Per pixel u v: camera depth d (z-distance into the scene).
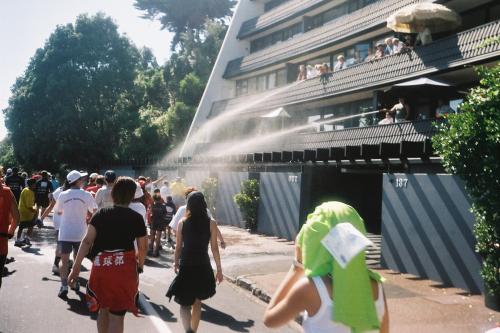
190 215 5.81
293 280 2.39
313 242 2.28
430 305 8.28
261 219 19.34
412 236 11.33
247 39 39.50
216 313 7.75
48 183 18.81
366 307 2.17
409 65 19.95
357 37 25.89
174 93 52.03
